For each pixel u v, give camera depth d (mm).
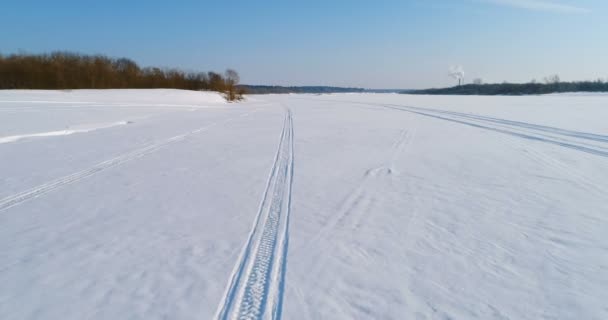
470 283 3516
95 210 5582
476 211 5539
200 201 6035
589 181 7297
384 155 10219
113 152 10438
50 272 3697
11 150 10633
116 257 4023
